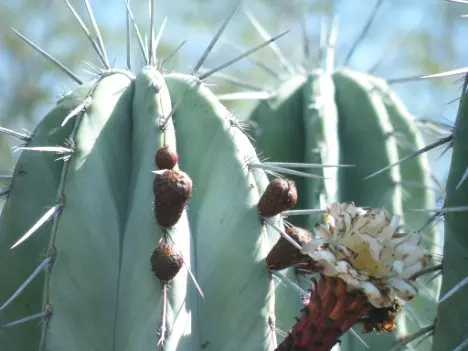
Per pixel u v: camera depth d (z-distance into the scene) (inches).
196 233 27.1
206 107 27.8
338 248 23.6
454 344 27.1
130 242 26.5
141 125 27.6
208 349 26.3
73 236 26.5
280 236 27.3
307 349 24.5
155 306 25.6
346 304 23.9
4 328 28.1
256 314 26.3
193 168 27.5
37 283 28.3
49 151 28.1
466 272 27.1
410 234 24.0
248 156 27.5
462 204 27.5
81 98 29.0
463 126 27.8
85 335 26.1
